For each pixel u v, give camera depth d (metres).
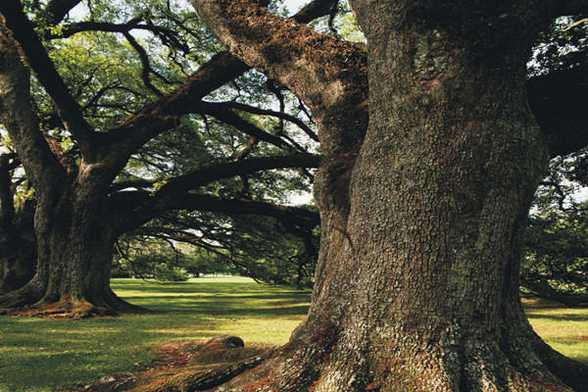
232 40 6.25
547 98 6.00
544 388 3.95
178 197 19.05
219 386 4.52
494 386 3.87
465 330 4.05
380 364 4.11
